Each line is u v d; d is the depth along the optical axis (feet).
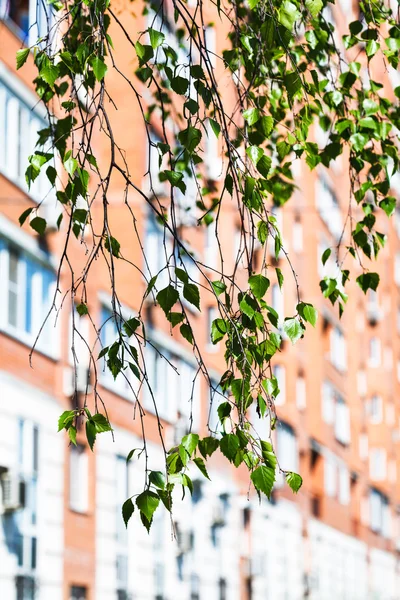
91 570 87.76
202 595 111.96
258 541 131.23
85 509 87.40
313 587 150.71
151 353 100.17
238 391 16.29
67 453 84.43
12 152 76.54
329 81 24.54
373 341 210.38
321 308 155.53
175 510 104.99
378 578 199.11
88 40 17.69
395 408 211.82
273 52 23.52
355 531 182.80
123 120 92.84
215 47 71.26
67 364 83.20
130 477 96.07
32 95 79.20
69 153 17.29
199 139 16.78
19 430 77.10
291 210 153.89
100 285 88.38
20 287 77.15
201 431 111.45
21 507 74.74
